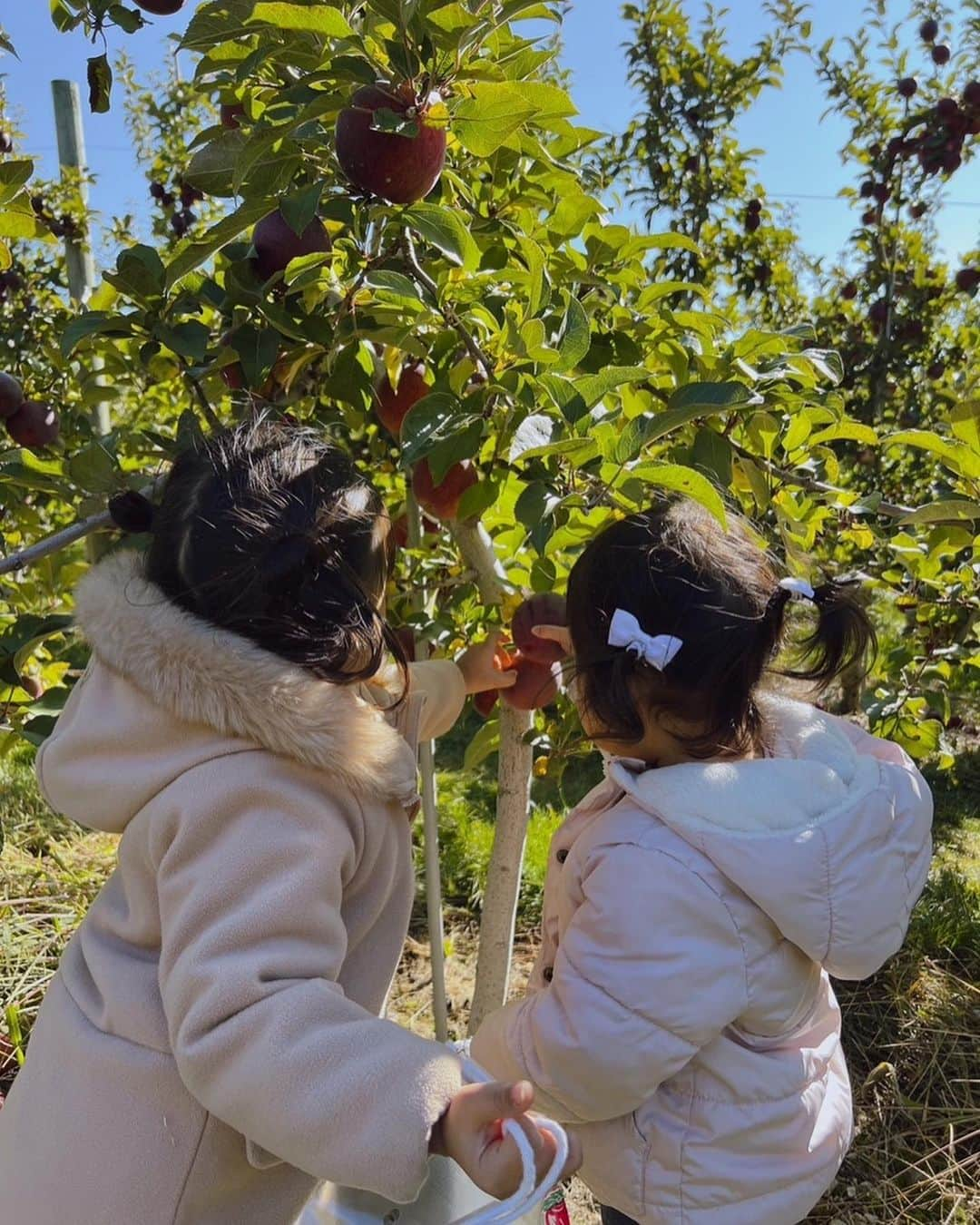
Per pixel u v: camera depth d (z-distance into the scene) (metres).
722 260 4.84
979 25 4.10
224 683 0.95
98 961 1.05
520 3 1.30
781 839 1.15
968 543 1.98
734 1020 1.23
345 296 1.53
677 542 1.25
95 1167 0.98
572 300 1.32
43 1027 1.09
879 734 2.46
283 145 1.41
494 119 1.30
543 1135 0.84
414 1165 0.81
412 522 2.03
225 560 1.00
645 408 1.66
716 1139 1.23
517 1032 1.23
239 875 0.91
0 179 1.64
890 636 4.20
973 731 5.03
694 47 4.58
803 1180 1.27
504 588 1.86
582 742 2.14
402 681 1.29
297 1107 0.82
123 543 1.48
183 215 3.71
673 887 1.15
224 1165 0.99
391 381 1.82
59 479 1.68
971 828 4.12
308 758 0.96
